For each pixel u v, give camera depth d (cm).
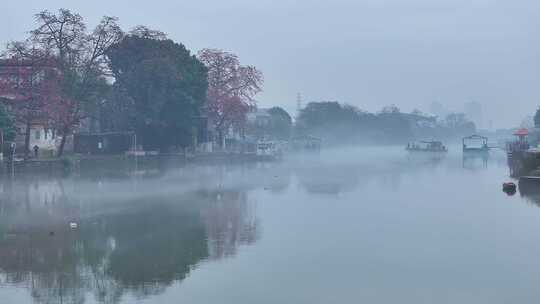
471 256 3519
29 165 7419
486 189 6769
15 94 7638
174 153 10544
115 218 4784
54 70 7894
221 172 9081
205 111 11856
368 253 3588
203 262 3425
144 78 9512
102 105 9394
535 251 3631
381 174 8956
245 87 12325
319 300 2798
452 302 2780
